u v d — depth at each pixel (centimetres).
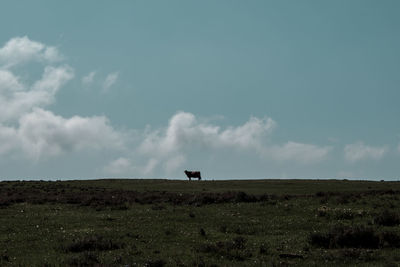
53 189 8331
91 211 5038
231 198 5791
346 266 2341
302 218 4016
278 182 9275
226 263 2389
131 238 3212
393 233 2911
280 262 2412
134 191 7762
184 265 2341
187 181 10038
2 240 3225
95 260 2444
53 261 2484
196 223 3906
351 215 3997
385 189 7394
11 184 9519
